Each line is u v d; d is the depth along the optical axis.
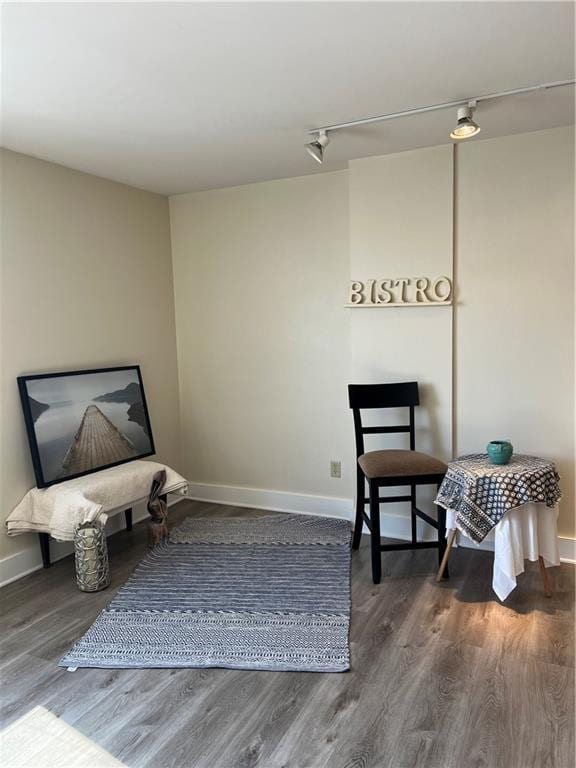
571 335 2.90
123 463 3.52
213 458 4.20
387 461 2.91
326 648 2.29
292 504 3.94
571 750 1.74
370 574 2.96
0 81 2.08
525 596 2.68
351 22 1.71
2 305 2.88
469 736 1.80
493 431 3.13
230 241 3.91
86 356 3.40
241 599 2.71
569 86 2.24
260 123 2.60
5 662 2.25
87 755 1.76
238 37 1.79
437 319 3.19
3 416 2.89
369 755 1.74
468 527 2.54
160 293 4.03
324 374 3.73
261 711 1.94
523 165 2.91
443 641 2.33
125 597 2.75
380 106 2.42
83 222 3.35
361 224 3.31
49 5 1.57
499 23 1.74
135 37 1.77
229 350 4.03
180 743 1.80
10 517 2.92
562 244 2.88
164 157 3.09
